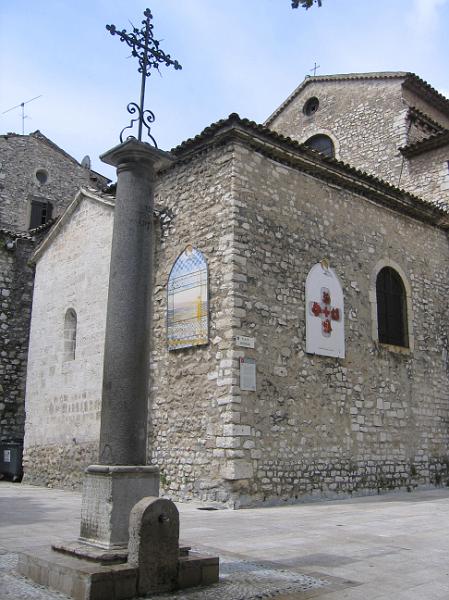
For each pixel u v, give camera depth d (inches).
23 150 882.8
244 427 422.9
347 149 790.5
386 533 311.7
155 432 479.8
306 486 455.5
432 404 596.1
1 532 300.2
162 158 245.9
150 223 240.2
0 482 646.5
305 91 862.5
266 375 446.0
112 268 233.0
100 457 218.2
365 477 507.8
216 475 421.4
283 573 220.1
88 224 590.6
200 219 480.7
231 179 460.4
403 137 733.9
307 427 467.5
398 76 753.0
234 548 266.4
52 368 608.4
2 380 724.7
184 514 377.1
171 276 494.9
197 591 194.4
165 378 482.0
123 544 203.2
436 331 626.2
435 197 687.7
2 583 197.0
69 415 568.4
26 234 774.5
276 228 481.7
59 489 558.6
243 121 462.3
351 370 518.6
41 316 644.1
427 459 574.9
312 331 488.4
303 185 515.8
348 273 538.3
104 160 247.9
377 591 200.4
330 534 306.8
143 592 187.0
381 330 568.7
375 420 530.0
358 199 568.1
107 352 225.5
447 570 231.1
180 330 475.2
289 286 480.1
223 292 446.3
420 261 628.1
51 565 193.0
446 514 387.2
